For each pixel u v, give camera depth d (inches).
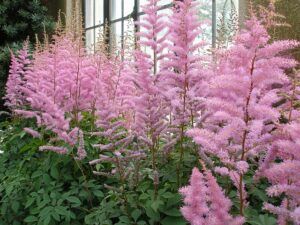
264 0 118.4
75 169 103.4
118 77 118.1
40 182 103.0
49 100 104.3
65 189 105.7
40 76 143.3
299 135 50.5
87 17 328.2
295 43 52.6
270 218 64.4
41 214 90.0
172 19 84.5
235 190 82.8
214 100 55.1
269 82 55.6
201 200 48.7
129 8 263.3
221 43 102.7
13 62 185.0
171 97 85.4
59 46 140.1
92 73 121.6
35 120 153.6
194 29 85.4
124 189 90.5
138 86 86.9
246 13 126.6
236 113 54.2
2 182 122.1
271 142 58.1
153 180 81.6
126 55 124.6
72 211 99.9
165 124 85.0
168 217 77.1
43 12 395.2
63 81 124.9
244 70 55.2
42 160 114.9
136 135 89.4
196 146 86.4
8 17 396.8
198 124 80.9
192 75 83.2
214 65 93.7
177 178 84.7
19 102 188.7
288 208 55.8
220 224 47.8
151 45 95.3
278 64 53.5
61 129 104.6
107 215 84.4
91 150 106.1
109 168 103.9
